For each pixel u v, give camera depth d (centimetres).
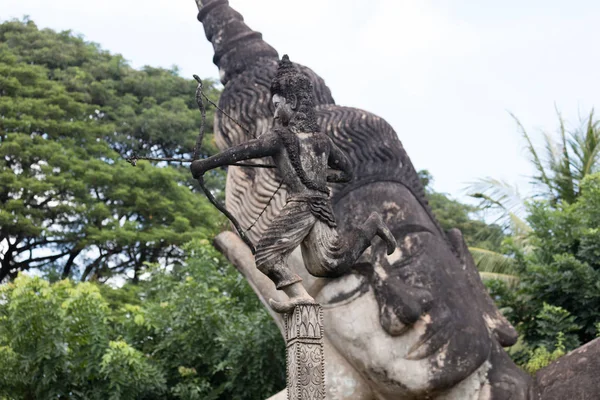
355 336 816
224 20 1024
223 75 1002
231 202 937
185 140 2598
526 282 1195
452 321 813
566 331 1091
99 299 1128
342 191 873
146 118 2578
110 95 2638
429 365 800
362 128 906
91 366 1080
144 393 1134
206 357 1170
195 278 1298
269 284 919
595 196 1195
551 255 1186
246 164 577
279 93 586
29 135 2330
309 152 569
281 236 553
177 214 2305
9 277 2258
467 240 2133
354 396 827
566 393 792
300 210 559
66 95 2434
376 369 809
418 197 906
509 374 827
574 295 1121
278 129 573
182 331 1186
